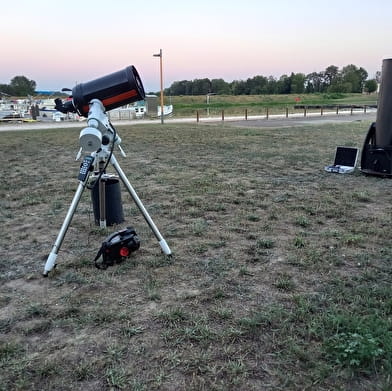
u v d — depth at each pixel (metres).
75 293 2.36
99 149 2.60
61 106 2.70
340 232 3.37
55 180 5.75
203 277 2.55
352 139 10.86
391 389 1.52
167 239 3.25
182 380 1.61
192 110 35.94
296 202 4.36
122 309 2.17
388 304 2.13
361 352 1.67
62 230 2.68
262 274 2.59
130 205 4.27
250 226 3.56
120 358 1.75
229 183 5.35
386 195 4.64
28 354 1.79
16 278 2.58
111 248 2.68
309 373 1.63
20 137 13.17
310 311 2.09
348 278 2.50
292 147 9.34
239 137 11.92
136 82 2.58
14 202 4.55
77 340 1.90
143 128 16.48
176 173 6.15
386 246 3.04
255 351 1.78
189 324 2.01
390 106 5.33
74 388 1.58
